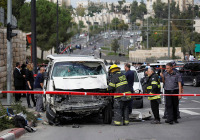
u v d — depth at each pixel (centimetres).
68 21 7356
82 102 1124
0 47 2017
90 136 946
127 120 1136
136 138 909
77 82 1166
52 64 1261
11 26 1491
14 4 6781
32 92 1072
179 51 9269
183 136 927
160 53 9544
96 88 1148
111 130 1041
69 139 910
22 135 973
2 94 2069
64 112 1138
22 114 1091
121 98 1110
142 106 1716
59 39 6400
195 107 1691
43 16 6238
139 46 13225
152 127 1085
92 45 16262
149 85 1156
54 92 1069
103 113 1170
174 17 13212
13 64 2350
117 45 11494
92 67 1265
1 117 1006
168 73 1155
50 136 955
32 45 1939
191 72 2964
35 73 1928
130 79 1358
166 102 1150
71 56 1360
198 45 6662
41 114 1399
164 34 10744
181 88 1191
